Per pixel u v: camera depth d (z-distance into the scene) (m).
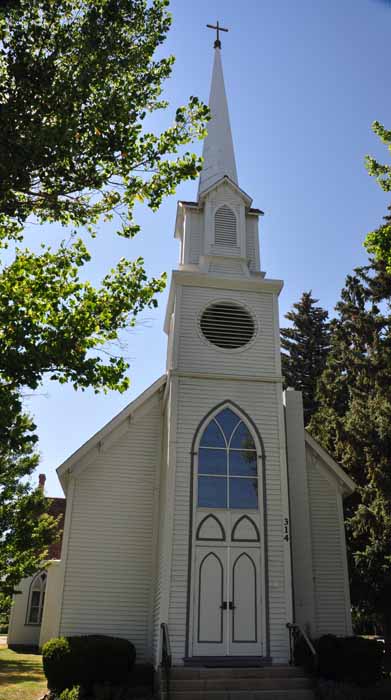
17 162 8.14
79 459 17.23
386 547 19.55
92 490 17.08
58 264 10.73
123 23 9.29
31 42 8.74
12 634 27.64
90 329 9.63
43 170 8.83
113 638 14.04
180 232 21.56
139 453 17.70
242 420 16.59
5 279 10.18
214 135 21.72
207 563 14.88
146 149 9.74
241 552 15.10
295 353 41.59
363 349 28.89
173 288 18.12
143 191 9.93
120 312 10.21
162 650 13.41
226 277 18.06
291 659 14.05
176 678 12.65
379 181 14.61
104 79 9.08
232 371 17.08
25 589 28.48
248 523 15.44
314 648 13.49
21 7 8.74
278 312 18.17
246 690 12.37
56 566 26.11
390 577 19.69
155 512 17.11
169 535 14.94
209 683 12.41
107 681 12.84
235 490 15.75
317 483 18.19
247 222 20.41
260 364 17.34
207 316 17.78
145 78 9.59
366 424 21.00
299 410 17.95
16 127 8.39
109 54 9.02
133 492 17.25
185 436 16.09
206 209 19.75
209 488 15.66
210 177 20.66
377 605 21.03
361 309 28.38
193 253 19.45
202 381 16.81
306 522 16.55
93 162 9.05
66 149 8.48
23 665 19.20
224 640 14.16
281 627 14.43
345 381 30.03
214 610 14.42
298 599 15.65
